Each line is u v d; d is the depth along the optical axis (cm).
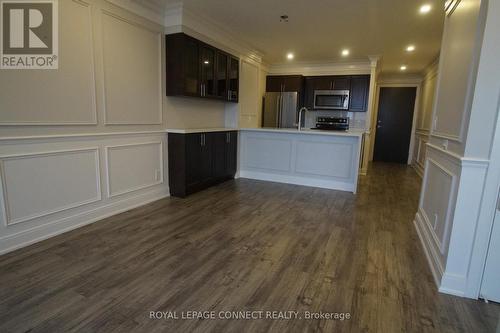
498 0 156
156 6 340
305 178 472
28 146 232
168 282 190
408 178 570
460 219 179
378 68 615
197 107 445
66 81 255
